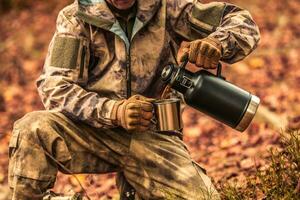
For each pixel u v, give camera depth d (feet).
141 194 13.76
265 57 30.96
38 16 43.06
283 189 13.46
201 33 13.46
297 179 13.75
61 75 13.10
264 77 28.50
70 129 13.33
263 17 37.73
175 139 13.91
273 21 36.81
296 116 20.99
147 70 13.35
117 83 13.34
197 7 13.42
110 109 12.73
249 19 13.42
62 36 13.23
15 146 13.09
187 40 13.66
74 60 13.12
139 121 12.47
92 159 13.66
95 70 13.47
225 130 22.44
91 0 13.09
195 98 12.64
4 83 33.55
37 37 39.50
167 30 13.50
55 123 13.21
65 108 13.00
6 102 30.66
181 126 12.96
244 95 12.73
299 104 23.79
